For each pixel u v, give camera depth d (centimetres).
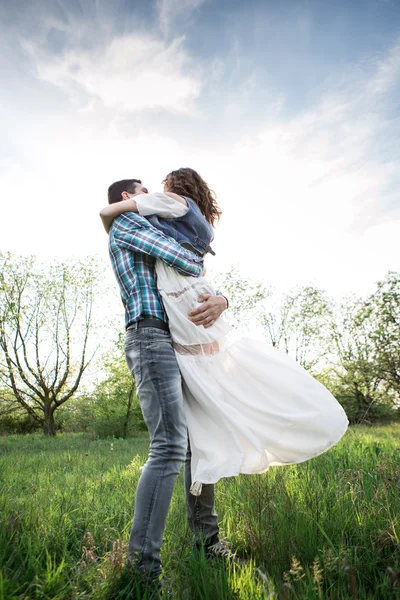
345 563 177
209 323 233
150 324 222
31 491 371
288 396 231
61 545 226
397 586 165
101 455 829
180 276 234
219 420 221
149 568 189
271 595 158
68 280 2295
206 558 224
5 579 158
